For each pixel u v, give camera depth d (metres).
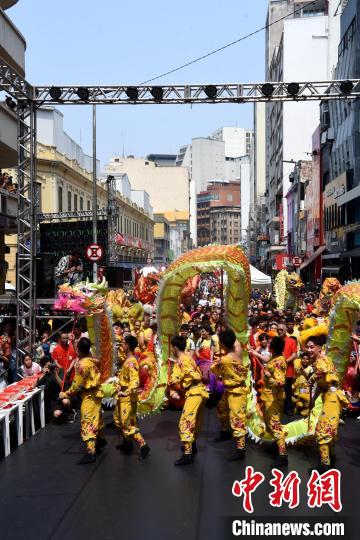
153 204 112.19
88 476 7.96
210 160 199.00
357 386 10.95
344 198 32.72
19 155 14.05
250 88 14.56
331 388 7.84
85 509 6.84
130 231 64.44
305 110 67.94
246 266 9.71
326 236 39.03
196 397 8.48
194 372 8.52
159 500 7.05
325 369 7.73
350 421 10.76
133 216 66.44
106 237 25.78
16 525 6.44
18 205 14.01
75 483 7.69
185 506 6.86
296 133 68.19
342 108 35.62
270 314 16.30
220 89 14.57
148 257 71.69
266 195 92.00
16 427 9.63
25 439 9.91
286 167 68.56
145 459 8.64
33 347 13.51
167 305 10.09
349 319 8.98
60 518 6.60
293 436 8.80
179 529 6.25
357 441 9.41
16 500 7.15
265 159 99.81
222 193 188.12
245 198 136.88
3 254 23.39
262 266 81.56
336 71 37.91
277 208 74.88
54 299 13.77
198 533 6.15
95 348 10.16
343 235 33.62
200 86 14.50
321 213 41.47
